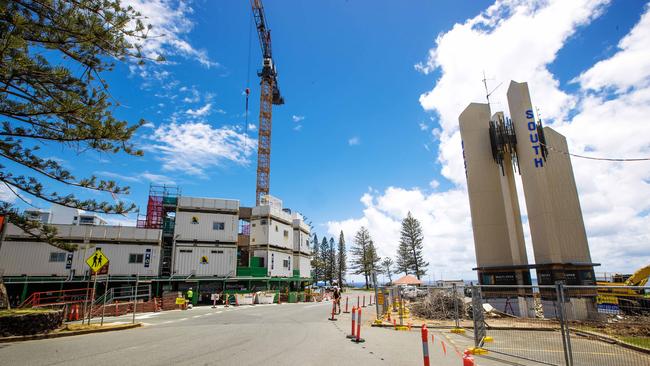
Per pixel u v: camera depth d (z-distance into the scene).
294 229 49.75
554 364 8.70
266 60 85.00
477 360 9.41
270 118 84.31
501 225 23.12
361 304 36.25
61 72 11.65
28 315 12.17
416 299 30.42
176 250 34.91
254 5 81.00
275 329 14.92
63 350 9.71
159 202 36.56
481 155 24.50
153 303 25.28
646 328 10.92
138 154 13.88
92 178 14.18
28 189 13.55
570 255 20.34
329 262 98.94
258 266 39.91
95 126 12.26
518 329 14.98
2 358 8.66
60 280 29.38
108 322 17.00
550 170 21.70
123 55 12.14
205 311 25.25
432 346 11.21
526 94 22.81
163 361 8.36
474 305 10.76
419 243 74.44
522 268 21.05
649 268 23.58
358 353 9.77
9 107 12.09
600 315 13.08
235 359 8.68
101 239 31.47
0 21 10.21
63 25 11.05
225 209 37.41
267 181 80.50
